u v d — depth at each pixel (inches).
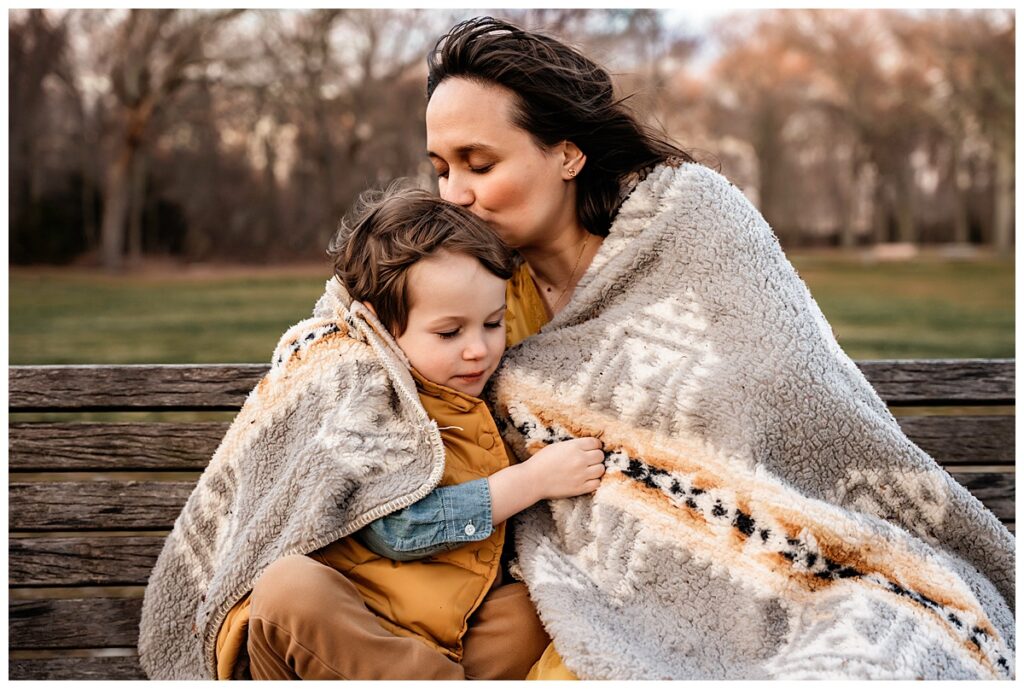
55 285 603.2
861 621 51.4
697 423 55.2
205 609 53.7
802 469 55.6
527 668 56.0
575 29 356.8
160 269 803.4
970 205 1194.6
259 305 457.1
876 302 486.0
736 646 53.3
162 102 791.1
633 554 55.5
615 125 61.4
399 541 52.7
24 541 67.7
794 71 1167.0
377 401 55.1
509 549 59.6
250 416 58.9
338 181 815.1
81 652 89.4
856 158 1196.5
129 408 69.1
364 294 56.7
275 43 782.5
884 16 1104.8
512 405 59.2
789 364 54.9
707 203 58.9
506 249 57.4
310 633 48.9
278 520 52.9
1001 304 471.5
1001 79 1010.7
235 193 851.4
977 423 71.4
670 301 57.6
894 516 56.9
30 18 722.2
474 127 57.9
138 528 68.4
